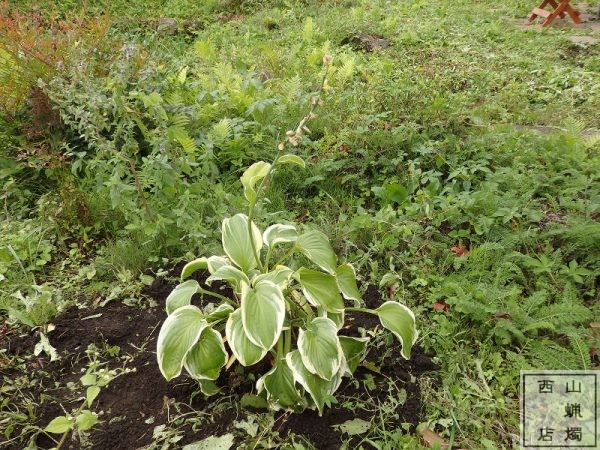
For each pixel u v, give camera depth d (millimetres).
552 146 3879
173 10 8461
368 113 4379
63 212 3275
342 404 2232
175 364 1984
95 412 2223
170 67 5344
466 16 8188
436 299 2752
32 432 2137
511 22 8203
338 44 6871
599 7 8703
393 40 6938
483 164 3664
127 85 3824
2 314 2750
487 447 2078
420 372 2416
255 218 3109
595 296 2781
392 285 2873
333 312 2078
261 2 8945
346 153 3863
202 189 3352
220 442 2086
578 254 2980
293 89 4531
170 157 3207
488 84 5391
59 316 2705
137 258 2998
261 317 1919
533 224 3209
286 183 3701
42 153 3518
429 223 3281
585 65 6055
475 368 2441
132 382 2359
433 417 2221
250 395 2201
